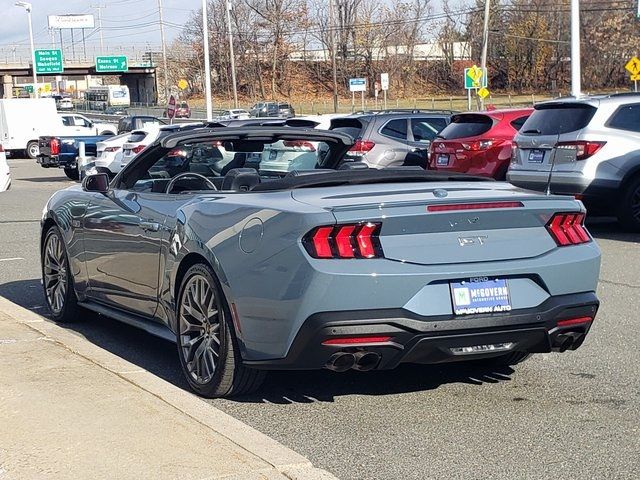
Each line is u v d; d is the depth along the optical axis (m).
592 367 6.35
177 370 6.43
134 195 6.70
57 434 4.60
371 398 5.70
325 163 7.12
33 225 15.31
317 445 4.87
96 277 7.17
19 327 6.98
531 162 13.21
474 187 5.64
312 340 4.82
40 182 27.17
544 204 5.28
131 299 6.67
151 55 93.12
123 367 5.83
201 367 5.63
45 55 85.25
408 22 85.25
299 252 4.83
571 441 4.89
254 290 5.07
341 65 86.56
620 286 9.23
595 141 12.49
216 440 4.54
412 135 16.11
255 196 5.52
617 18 76.56
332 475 4.20
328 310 4.79
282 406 5.55
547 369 6.32
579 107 12.79
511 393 5.77
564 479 4.37
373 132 15.84
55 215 7.72
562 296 5.25
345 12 85.56
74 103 91.19
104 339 7.36
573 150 12.59
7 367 5.81
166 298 6.03
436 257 4.95
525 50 82.56
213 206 5.60
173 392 5.32
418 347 4.91
